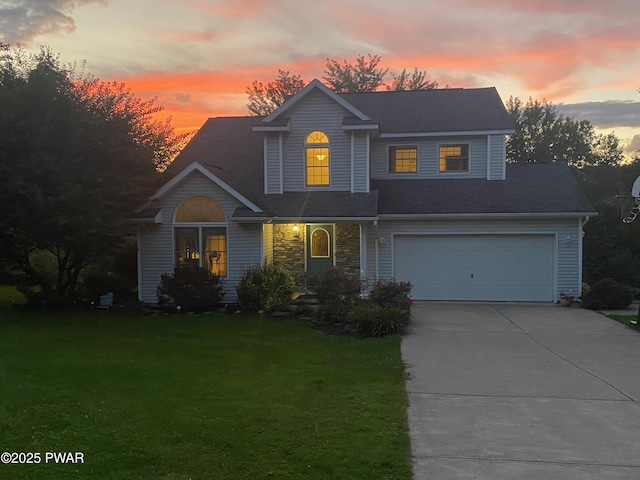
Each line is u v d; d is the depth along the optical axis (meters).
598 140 41.66
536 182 17.59
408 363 8.73
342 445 5.07
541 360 9.01
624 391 7.12
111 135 14.02
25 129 12.55
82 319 12.79
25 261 14.69
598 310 14.88
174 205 15.62
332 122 17.12
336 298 13.18
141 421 5.56
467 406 6.44
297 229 17.56
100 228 13.10
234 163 19.09
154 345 9.87
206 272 14.60
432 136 18.06
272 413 5.95
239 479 4.33
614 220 25.42
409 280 16.83
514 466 4.68
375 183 18.36
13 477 4.26
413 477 4.43
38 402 6.02
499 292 16.52
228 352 9.42
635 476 4.49
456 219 16.44
